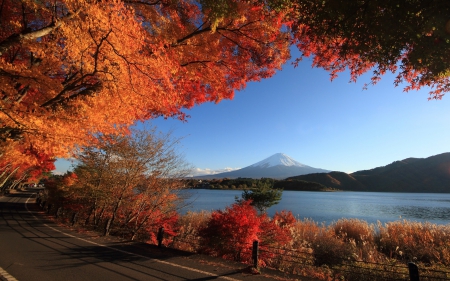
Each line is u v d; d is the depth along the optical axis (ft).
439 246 34.65
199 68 29.04
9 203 97.66
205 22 26.53
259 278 18.15
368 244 38.63
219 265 21.12
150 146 37.86
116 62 17.78
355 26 14.67
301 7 16.74
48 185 72.02
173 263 21.30
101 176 40.47
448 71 14.35
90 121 21.59
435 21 11.98
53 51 19.79
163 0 24.41
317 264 31.22
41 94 23.08
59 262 21.09
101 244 28.66
